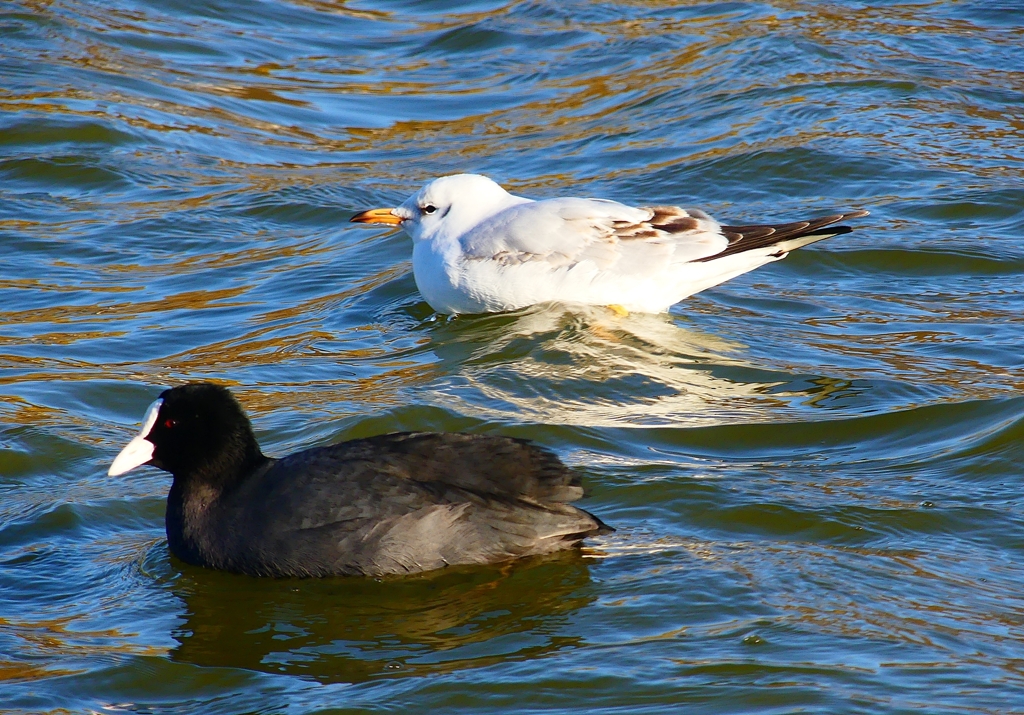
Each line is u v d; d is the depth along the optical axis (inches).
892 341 556.4
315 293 644.1
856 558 365.4
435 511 359.6
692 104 894.4
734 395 500.4
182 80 970.1
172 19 1090.7
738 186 765.9
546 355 538.3
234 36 1072.8
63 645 337.7
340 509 360.5
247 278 665.0
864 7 1082.1
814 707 293.7
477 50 1048.8
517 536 363.6
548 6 1125.1
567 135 869.2
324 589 361.1
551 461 375.9
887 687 300.7
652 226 582.6
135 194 782.5
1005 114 856.9
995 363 522.3
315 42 1080.2
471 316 592.4
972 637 322.0
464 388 509.0
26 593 366.9
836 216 583.2
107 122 864.9
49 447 464.1
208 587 365.4
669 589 350.9
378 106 948.6
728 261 578.2
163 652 333.4
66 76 945.5
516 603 348.5
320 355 560.1
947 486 412.2
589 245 575.2
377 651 330.3
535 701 303.6
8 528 407.8
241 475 375.9
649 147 832.3
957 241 670.5
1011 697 295.3
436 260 591.5
